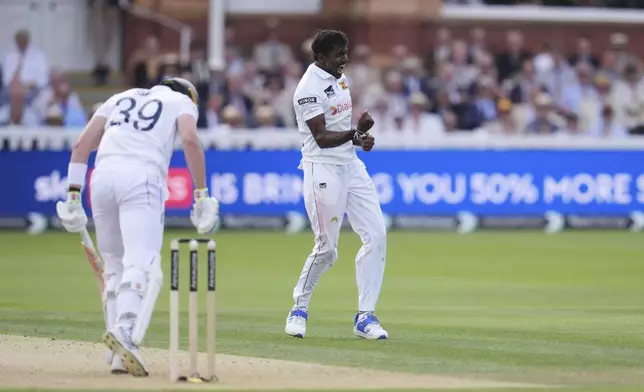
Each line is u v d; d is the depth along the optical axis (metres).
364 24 95.38
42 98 80.00
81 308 42.59
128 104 29.30
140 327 27.38
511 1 100.38
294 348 32.88
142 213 28.25
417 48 96.31
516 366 29.94
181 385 26.66
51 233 74.31
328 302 44.53
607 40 100.19
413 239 71.31
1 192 75.12
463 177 76.19
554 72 85.75
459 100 83.00
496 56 97.88
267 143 76.06
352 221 35.19
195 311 27.12
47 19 95.19
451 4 98.94
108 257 29.19
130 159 28.53
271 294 46.94
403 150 75.69
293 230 75.62
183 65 77.94
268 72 87.31
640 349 32.94
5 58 80.75
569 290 48.62
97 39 95.19
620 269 56.59
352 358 31.12
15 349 32.09
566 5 101.19
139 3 95.00
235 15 96.62
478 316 40.59
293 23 96.75
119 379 27.50
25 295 46.47
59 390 25.91
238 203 75.19
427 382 27.52
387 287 49.56
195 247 26.97
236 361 30.38
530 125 80.69
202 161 28.98
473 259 60.72
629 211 77.75
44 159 75.19
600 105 84.12
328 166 34.69
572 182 77.00
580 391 26.52
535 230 77.81
